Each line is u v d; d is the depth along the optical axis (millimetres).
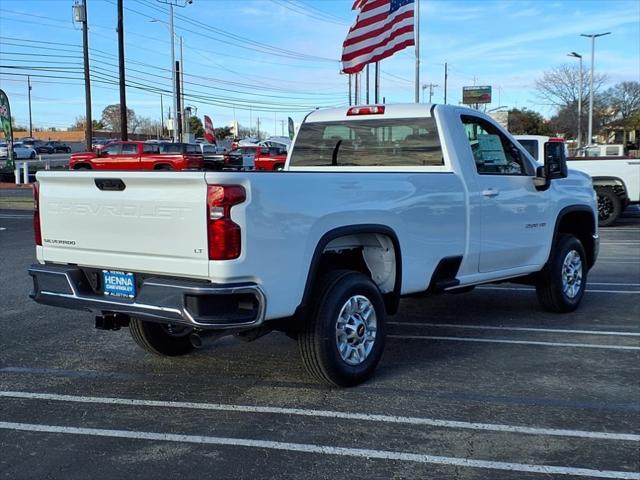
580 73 51531
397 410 4793
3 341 6664
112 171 4684
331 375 5059
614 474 3824
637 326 7207
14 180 32844
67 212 5035
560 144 7062
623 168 16766
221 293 4262
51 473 3865
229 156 37031
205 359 6062
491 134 6809
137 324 5816
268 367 5812
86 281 5055
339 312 5047
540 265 7336
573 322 7406
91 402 4992
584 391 5188
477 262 6422
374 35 12539
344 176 5055
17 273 10516
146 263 4617
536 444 4223
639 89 61781
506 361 5977
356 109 6848
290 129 37281
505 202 6672
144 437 4359
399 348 6410
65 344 6566
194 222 4348
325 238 4867
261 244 4434
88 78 37344
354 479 3783
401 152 6559
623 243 14273
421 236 5719
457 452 4113
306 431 4438
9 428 4516
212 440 4305
